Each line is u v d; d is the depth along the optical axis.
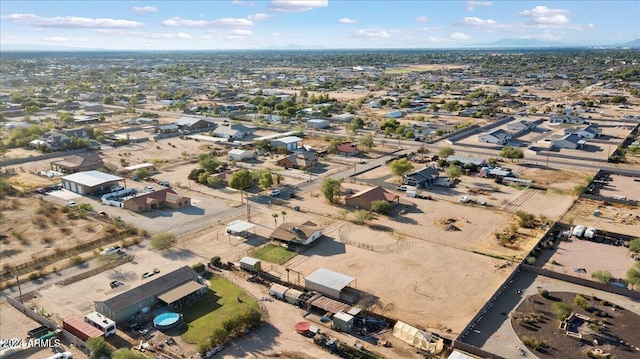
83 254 65.88
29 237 71.06
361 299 54.06
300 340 46.81
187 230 74.50
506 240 70.31
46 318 49.94
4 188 93.00
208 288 56.91
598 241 69.50
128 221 78.12
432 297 54.66
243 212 82.75
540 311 51.22
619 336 46.53
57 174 104.75
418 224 76.88
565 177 102.94
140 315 50.88
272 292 55.28
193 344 46.06
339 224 77.06
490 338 46.62
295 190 95.25
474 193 92.88
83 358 44.00
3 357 43.78
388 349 45.41
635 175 103.06
